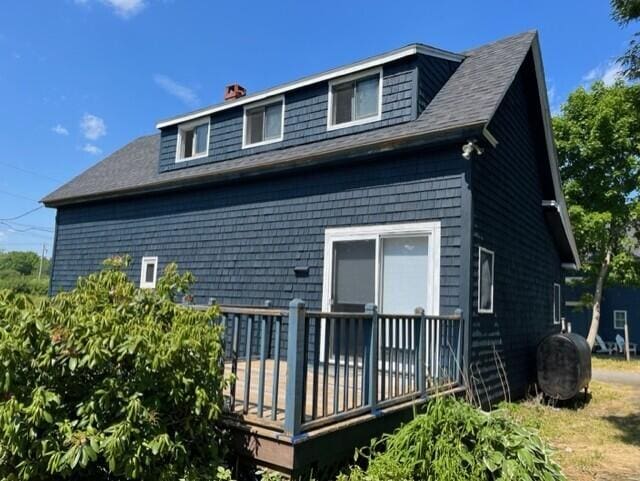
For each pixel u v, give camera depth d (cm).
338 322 383
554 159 935
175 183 925
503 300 720
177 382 320
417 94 697
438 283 615
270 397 437
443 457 329
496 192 704
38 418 277
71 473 296
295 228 770
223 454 352
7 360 277
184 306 392
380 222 675
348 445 378
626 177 1516
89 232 1134
